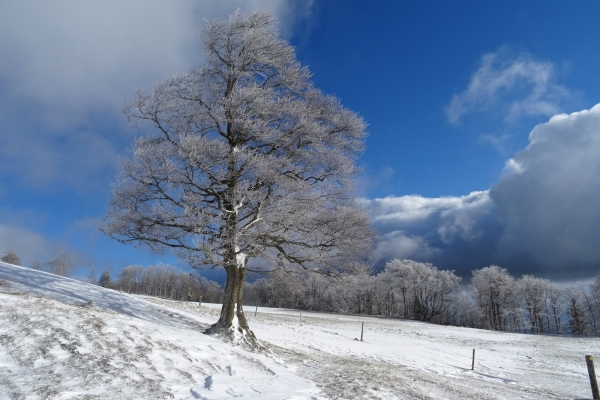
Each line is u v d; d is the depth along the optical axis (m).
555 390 14.13
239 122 12.35
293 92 14.24
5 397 4.85
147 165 11.23
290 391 7.21
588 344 36.75
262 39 13.44
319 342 19.97
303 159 13.59
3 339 6.47
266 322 26.59
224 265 11.52
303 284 15.83
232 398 6.26
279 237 12.25
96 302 12.67
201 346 9.63
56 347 6.77
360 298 88.25
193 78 13.55
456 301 82.50
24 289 10.93
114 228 11.97
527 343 36.19
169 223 11.70
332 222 12.78
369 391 8.37
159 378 6.79
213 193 12.06
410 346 24.28
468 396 10.57
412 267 79.81
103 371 6.38
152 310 15.78
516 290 78.62
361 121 14.33
